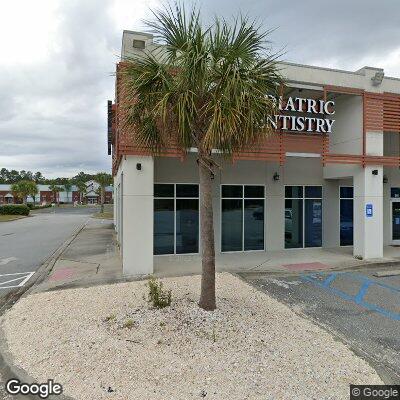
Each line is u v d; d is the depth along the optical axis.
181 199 12.53
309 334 5.18
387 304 7.15
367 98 12.05
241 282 8.33
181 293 6.98
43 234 22.36
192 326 5.14
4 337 5.16
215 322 5.30
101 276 9.23
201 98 5.43
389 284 8.77
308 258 11.91
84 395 3.60
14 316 6.05
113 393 3.62
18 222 34.78
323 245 14.23
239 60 5.23
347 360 4.44
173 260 11.40
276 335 5.04
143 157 9.46
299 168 13.91
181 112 5.01
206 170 5.69
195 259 11.59
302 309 6.78
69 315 5.80
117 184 17.03
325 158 11.55
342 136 13.12
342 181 14.52
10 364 4.29
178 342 4.68
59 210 68.31
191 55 5.04
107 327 5.18
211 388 3.68
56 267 10.89
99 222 33.22
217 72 5.20
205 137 4.99
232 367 4.09
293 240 13.92
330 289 8.27
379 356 4.80
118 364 4.12
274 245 13.56
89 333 4.94
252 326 5.28
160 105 5.04
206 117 5.50
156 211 12.29
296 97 12.48
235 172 13.08
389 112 12.35
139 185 9.45
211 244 5.75
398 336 5.52
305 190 14.05
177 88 5.26
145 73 5.45
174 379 3.84
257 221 13.45
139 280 8.69
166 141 6.48
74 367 4.11
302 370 4.10
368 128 12.02
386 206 15.37
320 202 14.27
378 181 12.09
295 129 11.28
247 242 13.32
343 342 5.02
